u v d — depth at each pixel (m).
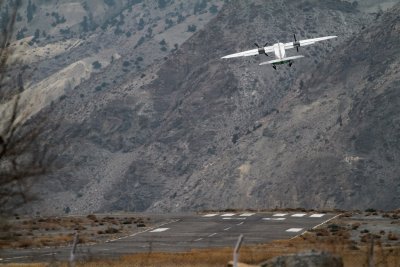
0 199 67.69
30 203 69.00
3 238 72.62
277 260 94.06
